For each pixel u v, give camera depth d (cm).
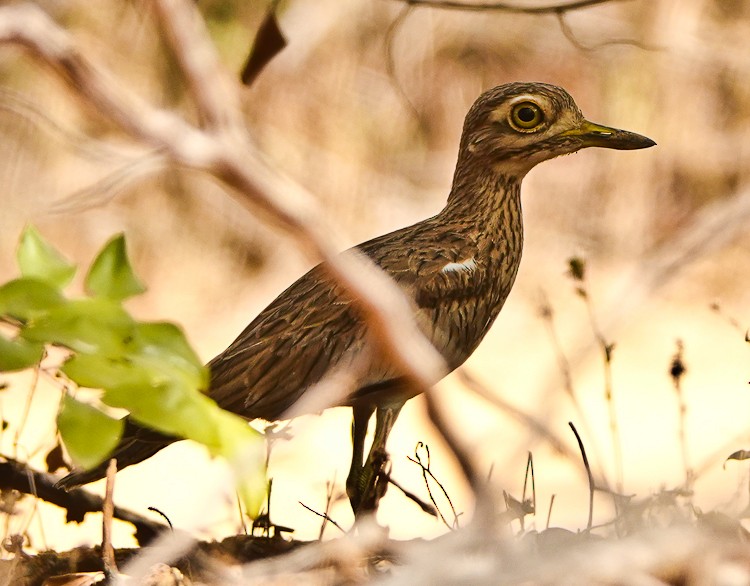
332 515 1177
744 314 2330
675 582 514
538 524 1015
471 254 1070
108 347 520
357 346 962
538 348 2072
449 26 2627
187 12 404
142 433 897
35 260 564
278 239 2500
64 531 1234
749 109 2678
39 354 520
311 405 676
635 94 2656
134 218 2473
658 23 2686
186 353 527
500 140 1088
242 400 984
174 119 397
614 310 1018
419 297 1025
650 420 1864
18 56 2203
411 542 682
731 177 2623
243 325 2438
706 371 2100
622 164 2616
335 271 461
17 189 2348
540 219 2595
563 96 1096
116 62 2302
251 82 831
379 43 2609
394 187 2570
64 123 2166
